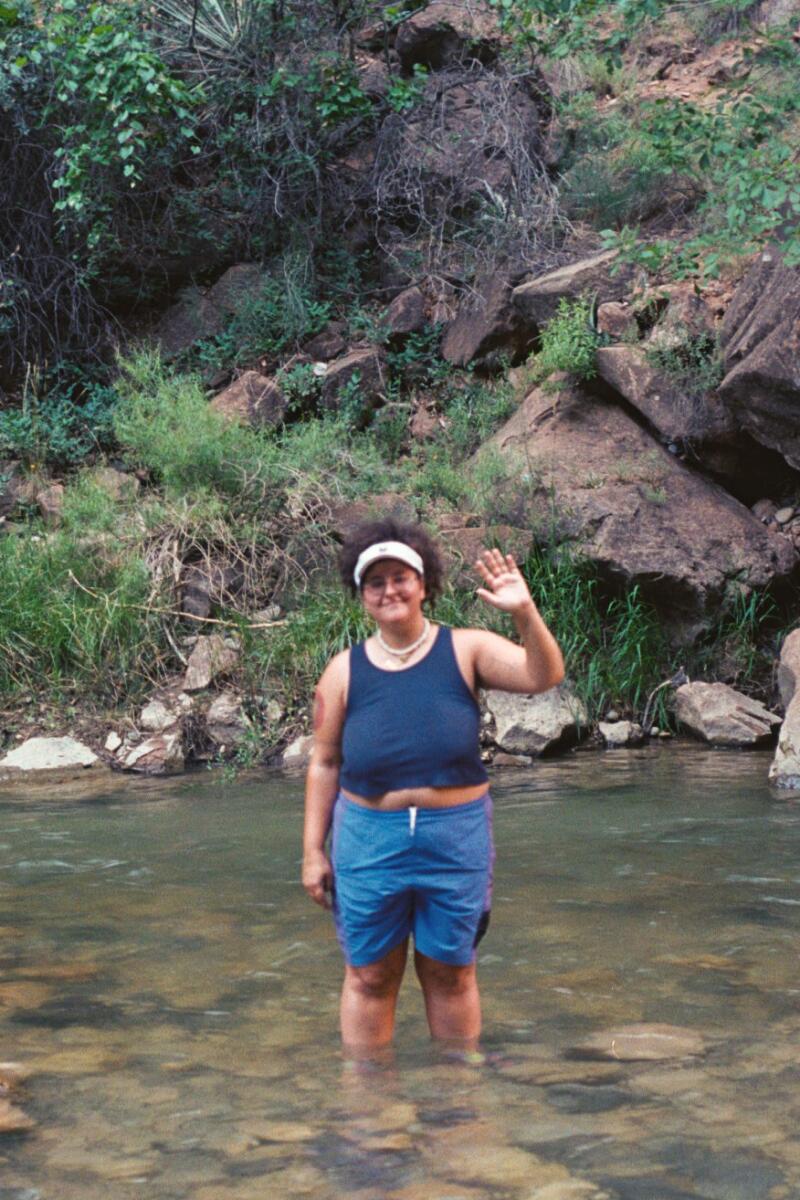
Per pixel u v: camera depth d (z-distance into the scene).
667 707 9.34
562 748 8.83
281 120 12.70
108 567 9.79
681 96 12.73
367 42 13.80
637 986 4.09
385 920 3.50
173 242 12.66
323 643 9.25
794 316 9.26
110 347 12.51
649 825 6.44
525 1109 3.12
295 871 5.72
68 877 5.66
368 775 3.45
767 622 9.77
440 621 9.19
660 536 9.47
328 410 11.46
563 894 5.23
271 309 12.22
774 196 8.73
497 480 9.98
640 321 10.58
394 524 3.53
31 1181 2.78
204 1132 3.03
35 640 9.46
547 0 10.09
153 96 11.45
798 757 7.46
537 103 13.48
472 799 3.49
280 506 10.31
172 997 4.07
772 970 4.22
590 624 9.45
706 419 10.05
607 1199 2.65
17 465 11.27
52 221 12.44
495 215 12.45
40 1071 3.44
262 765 8.55
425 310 12.37
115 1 12.02
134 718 9.02
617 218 12.23
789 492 10.31
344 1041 3.63
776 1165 2.79
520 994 4.04
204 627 9.63
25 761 8.52
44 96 12.02
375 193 12.89
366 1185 2.73
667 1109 3.10
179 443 10.16
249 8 12.61
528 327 11.58
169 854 6.07
